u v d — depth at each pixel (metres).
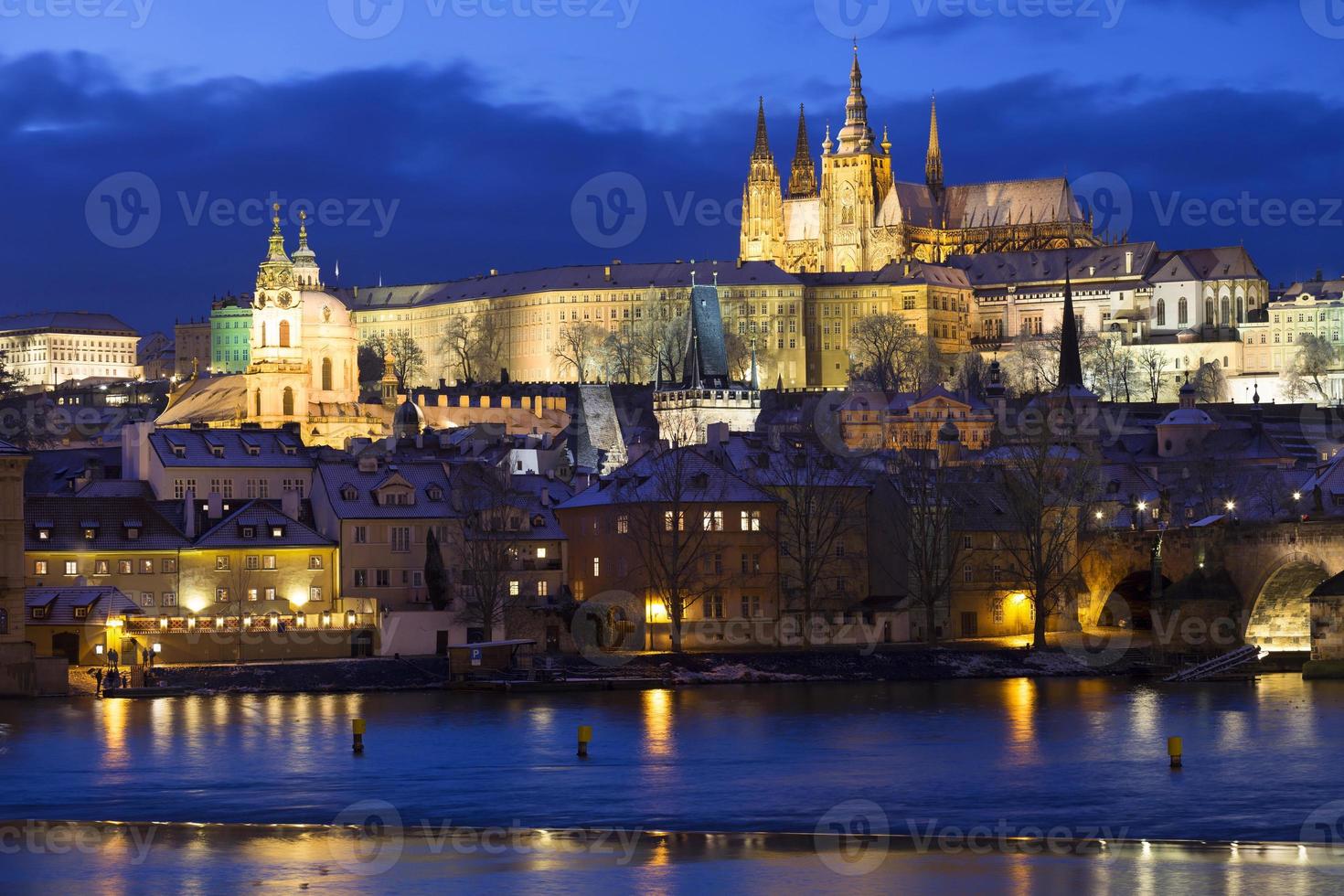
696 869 169.62
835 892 162.25
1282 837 184.00
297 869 169.12
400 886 163.88
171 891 162.25
